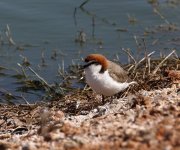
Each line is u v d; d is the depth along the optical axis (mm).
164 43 20719
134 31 21844
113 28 22125
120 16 22922
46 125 12039
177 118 10203
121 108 12930
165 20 22547
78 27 22125
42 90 17547
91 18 22734
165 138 9172
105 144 9375
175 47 20344
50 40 21219
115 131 10023
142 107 12125
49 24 22203
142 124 10227
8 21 22219
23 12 22641
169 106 11094
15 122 13961
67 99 15750
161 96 12844
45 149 9820
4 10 22672
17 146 10375
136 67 16906
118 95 15156
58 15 22719
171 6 23469
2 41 20906
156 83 15672
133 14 23047
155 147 8867
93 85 14336
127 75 15359
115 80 14328
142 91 14570
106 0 23891
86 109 14656
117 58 19266
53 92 17312
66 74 18453
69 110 14773
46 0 23453
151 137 9172
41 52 20281
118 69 14516
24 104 15828
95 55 14266
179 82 15273
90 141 9773
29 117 14391
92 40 21188
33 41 21094
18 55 20109
